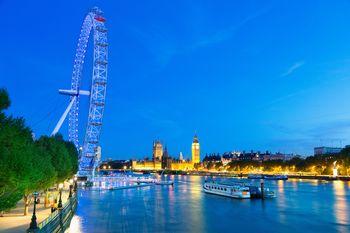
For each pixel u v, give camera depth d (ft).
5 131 162.40
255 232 267.18
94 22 541.75
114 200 457.27
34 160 244.63
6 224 208.23
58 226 208.33
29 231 147.13
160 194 552.41
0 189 164.55
